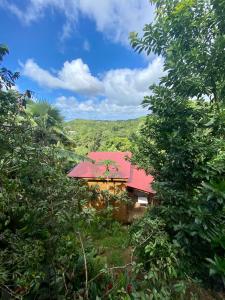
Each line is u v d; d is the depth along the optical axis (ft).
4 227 9.04
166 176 14.48
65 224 10.16
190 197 12.49
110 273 11.80
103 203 28.14
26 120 12.17
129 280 10.68
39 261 8.77
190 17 11.61
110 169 32.35
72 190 11.23
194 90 12.01
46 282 9.84
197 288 11.85
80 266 11.78
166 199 13.37
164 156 14.61
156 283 10.21
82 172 32.19
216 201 10.52
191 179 13.24
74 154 22.49
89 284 10.80
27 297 9.19
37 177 10.30
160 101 12.66
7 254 7.48
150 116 14.32
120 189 30.37
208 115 12.28
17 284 7.24
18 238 8.10
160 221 12.34
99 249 18.97
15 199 8.80
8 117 11.38
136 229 13.79
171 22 12.05
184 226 11.41
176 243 11.39
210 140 12.17
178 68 11.71
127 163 34.50
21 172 9.96
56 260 10.36
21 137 10.55
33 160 10.44
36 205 9.65
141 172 34.71
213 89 12.32
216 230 10.30
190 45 12.17
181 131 12.45
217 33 11.65
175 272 10.41
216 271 9.39
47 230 10.00
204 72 11.85
